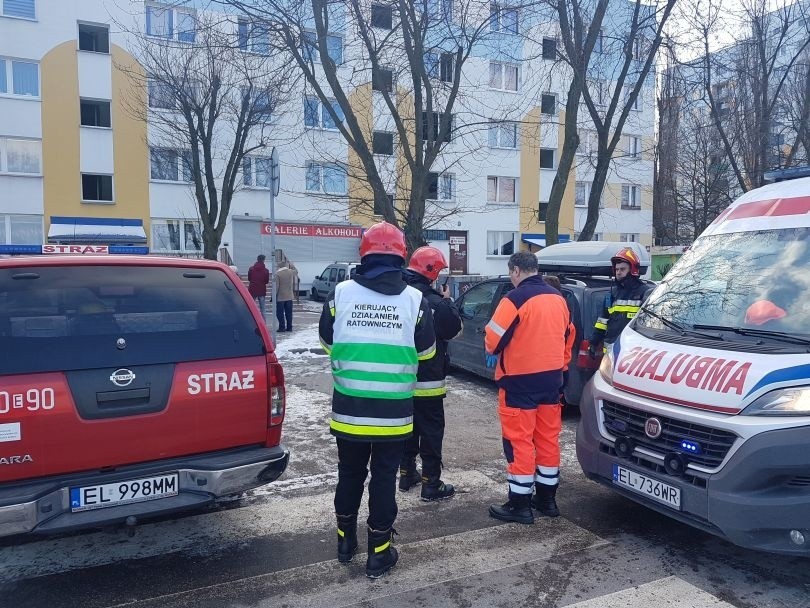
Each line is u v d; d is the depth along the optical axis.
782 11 14.67
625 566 3.73
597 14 10.91
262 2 10.33
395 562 3.71
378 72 10.67
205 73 17.95
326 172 26.39
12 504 3.01
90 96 23.58
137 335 3.48
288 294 14.16
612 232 33.22
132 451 3.38
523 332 4.27
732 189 23.80
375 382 3.52
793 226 4.21
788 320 3.71
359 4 10.28
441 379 4.69
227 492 3.56
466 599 3.37
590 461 4.24
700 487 3.43
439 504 4.71
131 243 23.72
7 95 22.58
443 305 4.56
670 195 33.09
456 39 10.77
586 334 6.85
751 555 3.87
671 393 3.71
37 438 3.15
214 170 24.77
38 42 22.78
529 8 12.21
